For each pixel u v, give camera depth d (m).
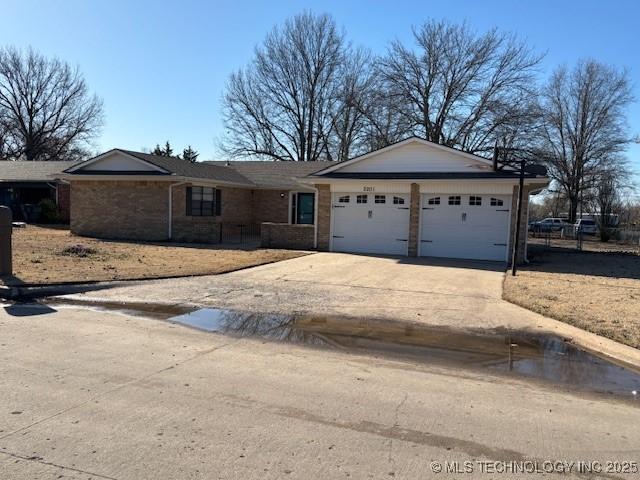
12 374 5.21
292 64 44.12
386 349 6.72
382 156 18.89
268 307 9.16
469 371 5.91
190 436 3.88
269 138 45.50
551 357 6.59
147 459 3.50
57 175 22.42
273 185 26.38
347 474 3.39
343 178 18.61
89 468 3.37
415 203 17.88
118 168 22.34
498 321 8.45
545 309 9.18
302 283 11.78
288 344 6.81
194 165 24.83
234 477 3.30
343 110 44.03
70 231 23.41
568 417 4.56
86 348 6.25
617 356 6.66
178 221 21.53
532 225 47.03
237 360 5.96
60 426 4.00
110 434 3.88
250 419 4.23
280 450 3.69
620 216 44.31
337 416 4.37
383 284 11.86
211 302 9.46
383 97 39.97
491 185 17.06
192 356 6.05
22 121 53.84
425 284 11.98
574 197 46.81
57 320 7.78
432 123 40.62
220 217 24.84
